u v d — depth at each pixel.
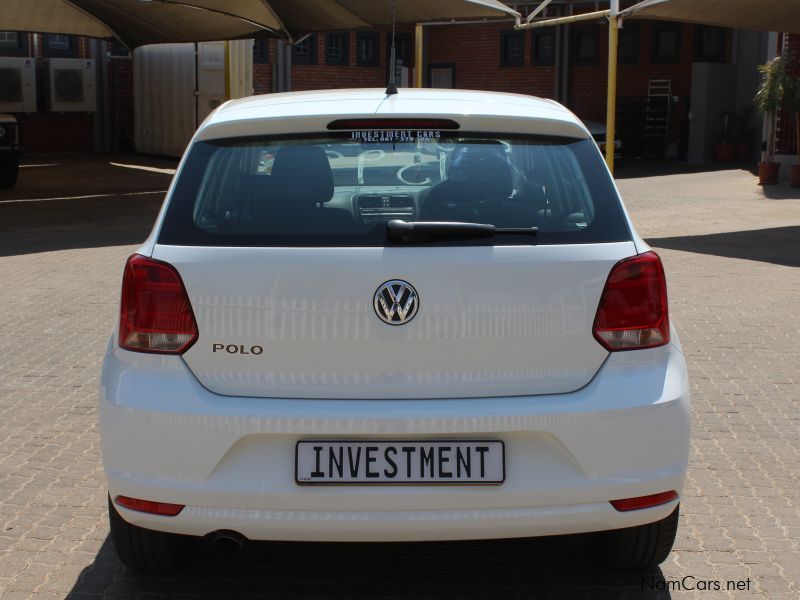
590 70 29.67
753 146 26.88
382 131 3.31
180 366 3.04
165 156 27.38
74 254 11.71
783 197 18.38
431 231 3.02
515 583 3.65
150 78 27.39
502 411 2.98
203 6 17.53
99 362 6.86
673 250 11.98
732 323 8.04
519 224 3.13
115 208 17.03
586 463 3.01
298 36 19.62
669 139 28.50
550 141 3.37
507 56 31.11
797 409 5.80
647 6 14.01
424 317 2.99
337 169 3.22
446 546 3.97
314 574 3.73
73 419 5.61
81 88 28.02
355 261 3.00
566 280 3.05
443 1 15.73
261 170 3.23
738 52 26.97
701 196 18.69
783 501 4.43
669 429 3.09
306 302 3.00
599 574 3.72
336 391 3.01
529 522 3.02
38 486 4.59
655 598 3.53
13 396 6.05
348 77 31.50
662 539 3.52
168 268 3.05
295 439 2.99
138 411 3.01
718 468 4.84
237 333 3.02
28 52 27.45
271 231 3.09
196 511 3.01
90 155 28.48
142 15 20.25
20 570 3.73
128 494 3.06
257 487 2.98
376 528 3.00
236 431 2.97
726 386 6.27
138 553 3.54
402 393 3.01
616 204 3.23
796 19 14.75
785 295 9.18
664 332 3.15
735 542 3.99
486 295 3.01
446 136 3.31
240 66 24.30
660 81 28.53
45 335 7.64
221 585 3.63
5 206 17.20
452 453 2.99
